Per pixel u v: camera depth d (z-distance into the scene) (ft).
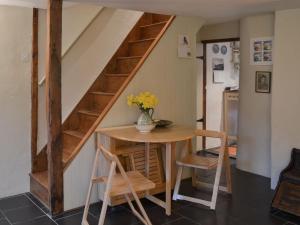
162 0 10.67
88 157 11.73
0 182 12.37
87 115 13.98
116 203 11.46
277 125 12.86
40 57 12.72
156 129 12.32
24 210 11.40
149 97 11.47
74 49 14.46
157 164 12.67
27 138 12.86
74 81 14.61
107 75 15.43
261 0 10.66
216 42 17.93
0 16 11.75
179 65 14.26
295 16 12.03
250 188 13.53
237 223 10.46
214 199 11.44
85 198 11.73
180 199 12.24
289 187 11.06
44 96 13.09
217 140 20.51
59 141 10.82
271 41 14.06
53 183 10.85
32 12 12.33
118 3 11.18
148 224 9.72
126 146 12.08
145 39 16.11
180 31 14.17
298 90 12.14
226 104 20.44
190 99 14.87
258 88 14.78
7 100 12.22
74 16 13.64
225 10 12.75
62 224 10.37
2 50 11.93
